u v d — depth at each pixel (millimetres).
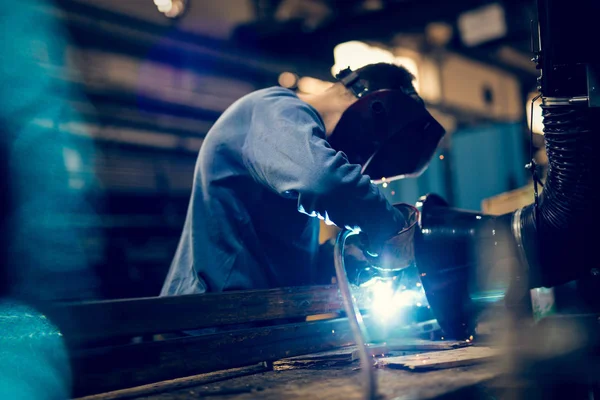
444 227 1814
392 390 1083
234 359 1508
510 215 1794
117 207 6855
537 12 1654
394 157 2090
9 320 1217
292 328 1680
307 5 9844
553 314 2014
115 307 1321
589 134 1559
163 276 6738
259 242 1896
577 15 1582
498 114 13852
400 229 1719
